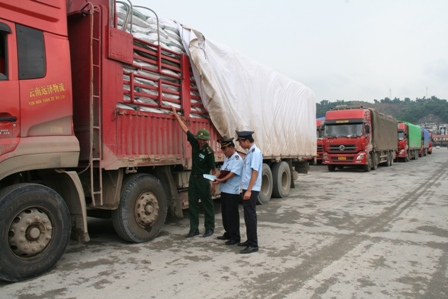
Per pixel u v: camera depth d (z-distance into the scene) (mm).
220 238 6148
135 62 5832
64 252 5070
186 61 6902
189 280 4262
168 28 6812
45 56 4484
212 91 7188
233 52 8078
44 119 4426
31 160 4270
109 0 5363
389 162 25578
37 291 3939
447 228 6824
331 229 6793
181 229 6949
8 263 4016
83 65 5141
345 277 4363
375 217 7848
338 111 20906
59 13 4699
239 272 4527
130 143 5648
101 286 4082
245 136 5523
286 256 5172
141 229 5891
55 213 4484
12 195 4047
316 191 12305
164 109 6410
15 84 4137
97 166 5160
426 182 14562
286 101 10992
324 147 20984
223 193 5879
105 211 6078
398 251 5398
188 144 6910
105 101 5254
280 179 10766
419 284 4160
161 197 6254
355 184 14266
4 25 4074
